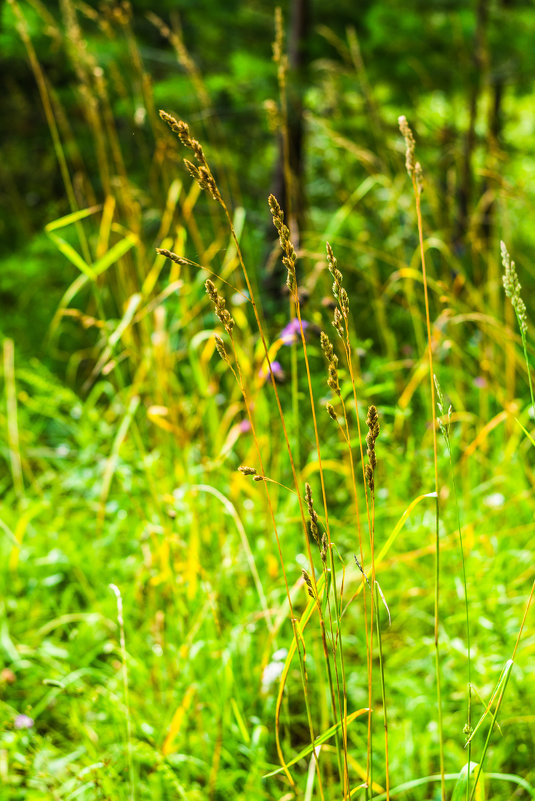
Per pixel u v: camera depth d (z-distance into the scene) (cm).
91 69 327
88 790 236
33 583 302
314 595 200
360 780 247
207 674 261
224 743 252
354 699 264
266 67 521
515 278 204
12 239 697
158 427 334
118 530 323
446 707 260
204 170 193
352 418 362
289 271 195
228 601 296
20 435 411
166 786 243
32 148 734
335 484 365
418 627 293
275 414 344
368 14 555
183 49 343
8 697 266
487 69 557
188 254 475
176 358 364
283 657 249
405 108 564
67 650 280
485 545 301
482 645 266
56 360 536
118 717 251
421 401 424
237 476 300
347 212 376
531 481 359
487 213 514
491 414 414
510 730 253
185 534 298
